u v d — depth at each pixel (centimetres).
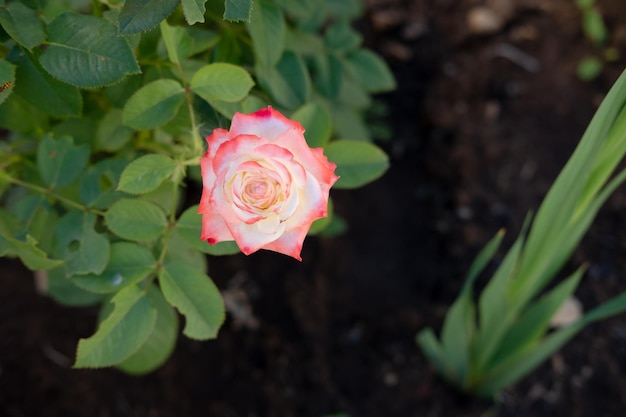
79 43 74
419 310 133
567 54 158
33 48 74
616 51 156
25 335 120
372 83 104
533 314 106
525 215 140
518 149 147
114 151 91
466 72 157
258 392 121
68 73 74
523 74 156
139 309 78
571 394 121
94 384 119
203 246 78
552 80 155
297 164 68
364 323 131
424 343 119
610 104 77
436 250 140
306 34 104
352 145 82
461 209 142
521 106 152
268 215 68
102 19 74
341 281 135
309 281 132
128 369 93
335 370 125
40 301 123
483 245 137
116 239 83
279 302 129
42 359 119
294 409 121
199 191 125
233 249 78
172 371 121
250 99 80
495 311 104
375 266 139
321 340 127
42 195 84
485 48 160
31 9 75
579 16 160
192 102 80
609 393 121
